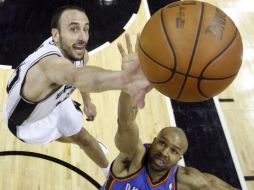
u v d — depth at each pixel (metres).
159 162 2.28
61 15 2.33
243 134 4.02
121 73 1.45
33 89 2.36
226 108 4.25
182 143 2.24
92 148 3.20
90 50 4.68
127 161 2.44
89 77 1.55
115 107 4.12
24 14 5.00
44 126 2.88
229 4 5.67
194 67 1.41
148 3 5.46
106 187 2.50
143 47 1.46
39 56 2.21
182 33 1.41
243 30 5.25
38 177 3.46
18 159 3.58
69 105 2.96
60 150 3.70
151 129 3.94
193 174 2.51
